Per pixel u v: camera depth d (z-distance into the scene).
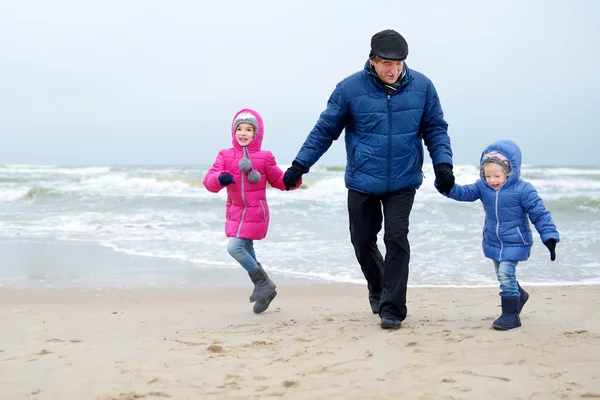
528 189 4.52
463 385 3.16
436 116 4.66
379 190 4.59
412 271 7.83
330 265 8.26
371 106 4.49
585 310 5.29
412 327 4.58
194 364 3.64
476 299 6.00
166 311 5.65
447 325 4.67
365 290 6.70
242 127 5.23
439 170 4.53
